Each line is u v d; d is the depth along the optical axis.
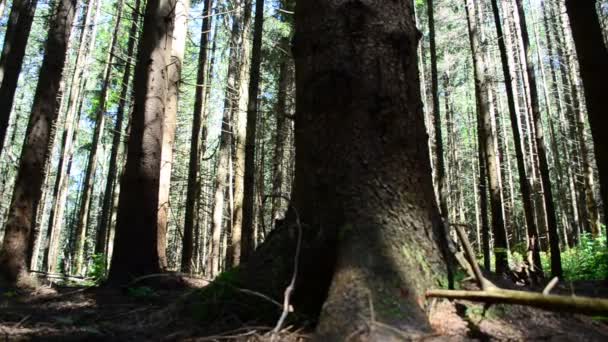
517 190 32.03
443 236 3.12
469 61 27.77
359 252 2.72
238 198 12.31
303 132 3.36
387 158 3.05
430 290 2.66
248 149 9.11
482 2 21.89
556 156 23.22
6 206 29.06
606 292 5.66
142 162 6.46
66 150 17.48
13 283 6.68
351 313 2.42
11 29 10.25
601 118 5.75
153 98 6.72
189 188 12.39
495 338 2.47
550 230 8.40
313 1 3.52
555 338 2.56
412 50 3.44
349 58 3.26
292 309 2.84
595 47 5.83
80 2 19.14
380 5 3.37
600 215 21.89
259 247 3.47
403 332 2.30
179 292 5.88
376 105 3.15
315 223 3.11
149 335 3.12
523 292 2.34
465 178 37.12
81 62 19.28
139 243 6.22
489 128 9.99
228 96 14.31
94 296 5.54
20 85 25.16
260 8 9.59
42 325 3.78
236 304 3.14
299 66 3.53
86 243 26.61
